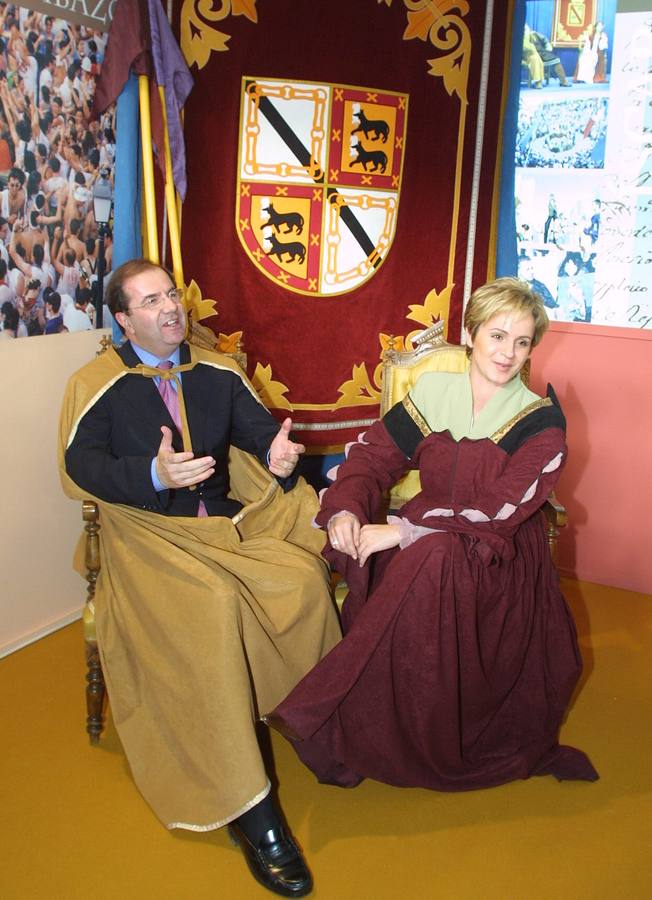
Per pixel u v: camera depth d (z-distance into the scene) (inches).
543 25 132.6
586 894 81.1
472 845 87.4
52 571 125.8
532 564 95.7
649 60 128.6
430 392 102.1
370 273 135.1
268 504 104.3
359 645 87.9
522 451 94.2
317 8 125.1
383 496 119.8
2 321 112.0
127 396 99.6
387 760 90.1
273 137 127.6
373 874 83.0
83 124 119.6
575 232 138.0
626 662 123.3
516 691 96.9
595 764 101.0
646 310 136.7
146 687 91.5
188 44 122.2
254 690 90.0
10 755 99.3
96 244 125.7
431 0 127.7
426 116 131.6
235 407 105.6
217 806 83.0
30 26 108.6
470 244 136.2
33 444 119.0
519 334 93.8
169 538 95.0
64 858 84.0
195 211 127.2
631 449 139.6
